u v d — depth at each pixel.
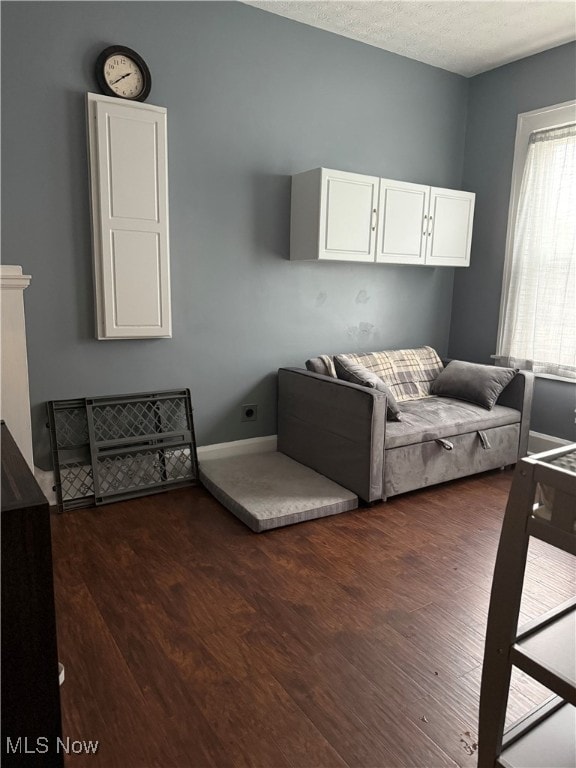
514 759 1.29
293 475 3.29
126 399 3.18
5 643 0.94
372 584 2.27
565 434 3.83
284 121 3.49
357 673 1.75
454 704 1.63
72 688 1.66
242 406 3.65
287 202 3.59
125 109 2.83
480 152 4.28
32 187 2.74
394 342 4.33
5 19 2.58
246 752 1.45
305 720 1.56
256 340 3.63
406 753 1.46
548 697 1.67
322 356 3.63
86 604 2.10
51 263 2.85
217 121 3.25
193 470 3.39
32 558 0.94
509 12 3.27
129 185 2.90
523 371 3.66
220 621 2.01
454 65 4.08
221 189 3.33
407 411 3.43
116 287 2.94
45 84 2.71
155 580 2.28
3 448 1.25
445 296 4.58
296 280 3.72
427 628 1.99
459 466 3.38
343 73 3.67
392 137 3.99
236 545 2.59
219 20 3.16
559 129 3.70
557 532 1.16
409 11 3.28
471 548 2.60
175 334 3.31
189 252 3.28
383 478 3.03
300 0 3.18
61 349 2.95
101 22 2.81
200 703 1.61
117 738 1.49
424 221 3.81
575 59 3.61
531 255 3.91
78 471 3.07
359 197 3.46
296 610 2.08
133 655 1.82
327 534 2.72
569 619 1.37
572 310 3.68
